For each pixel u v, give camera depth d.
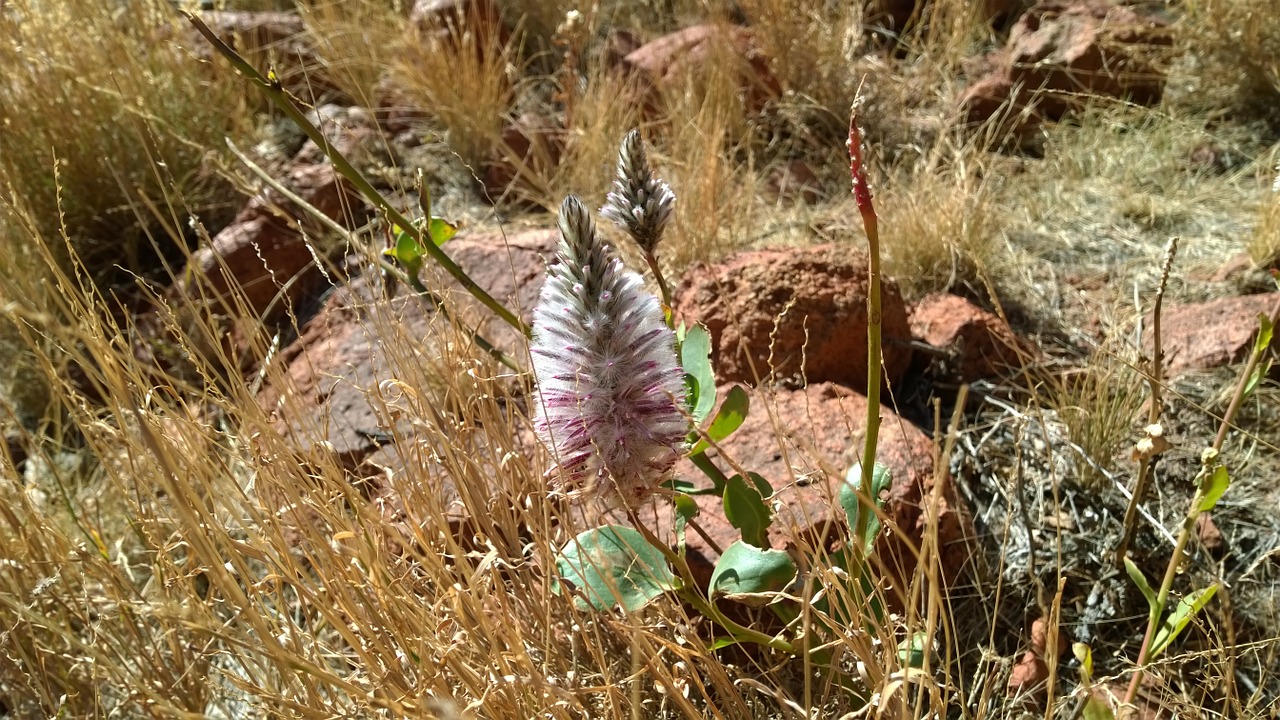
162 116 0.63
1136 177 0.63
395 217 0.32
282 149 0.69
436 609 0.29
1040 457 0.42
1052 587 0.38
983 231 0.55
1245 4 0.66
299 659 0.26
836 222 0.60
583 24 0.76
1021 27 0.76
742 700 0.29
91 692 0.35
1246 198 0.59
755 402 0.42
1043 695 0.35
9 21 0.65
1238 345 0.46
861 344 0.45
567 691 0.27
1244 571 0.38
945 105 0.72
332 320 0.53
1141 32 0.71
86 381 0.53
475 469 0.33
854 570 0.28
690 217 0.56
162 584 0.32
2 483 0.37
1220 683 0.33
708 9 0.80
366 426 0.45
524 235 0.55
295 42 0.75
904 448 0.38
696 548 0.36
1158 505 0.41
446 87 0.69
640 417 0.26
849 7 0.78
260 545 0.28
